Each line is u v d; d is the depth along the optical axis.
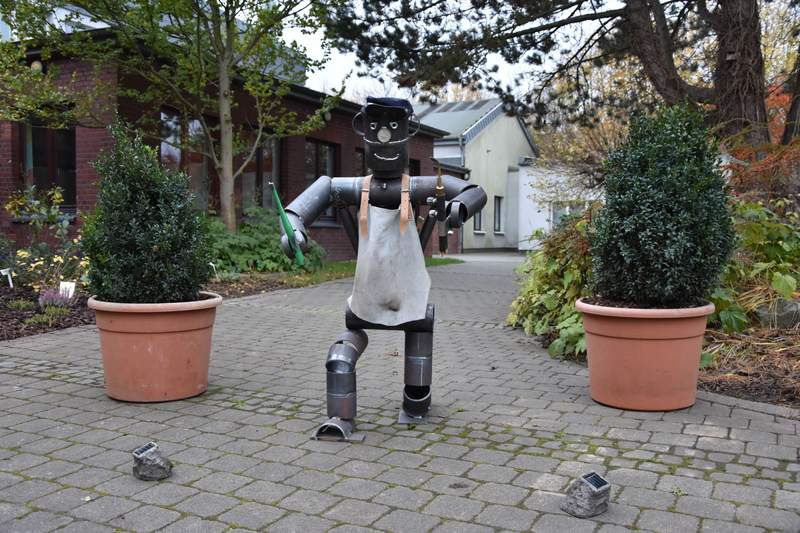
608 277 4.34
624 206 4.16
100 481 3.07
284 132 14.09
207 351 4.63
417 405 3.96
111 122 10.76
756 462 3.32
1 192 11.87
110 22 10.20
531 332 7.00
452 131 24.77
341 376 3.73
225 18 10.64
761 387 4.61
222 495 2.93
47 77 9.72
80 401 4.40
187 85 10.83
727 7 10.26
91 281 4.40
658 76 11.05
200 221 4.57
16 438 3.65
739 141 8.05
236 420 4.03
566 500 2.77
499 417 4.12
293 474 3.18
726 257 4.25
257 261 11.38
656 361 4.13
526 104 14.22
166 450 3.49
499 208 27.88
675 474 3.17
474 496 2.93
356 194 3.76
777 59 18.89
